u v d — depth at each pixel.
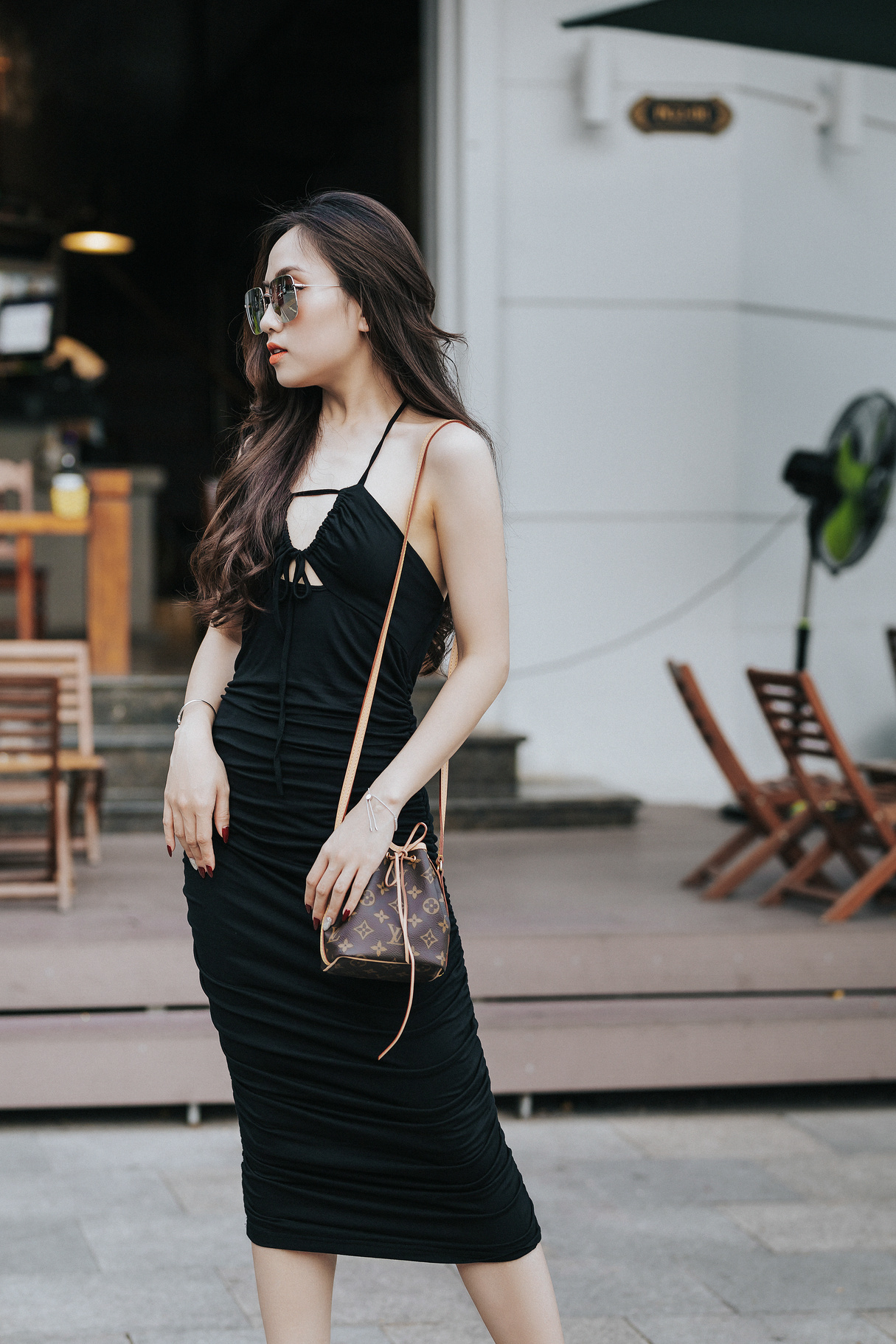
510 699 6.16
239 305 13.66
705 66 6.11
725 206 6.18
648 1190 3.31
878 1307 2.69
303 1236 1.80
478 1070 1.82
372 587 1.74
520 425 6.07
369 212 1.82
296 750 1.74
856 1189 3.33
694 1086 3.86
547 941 3.90
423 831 1.78
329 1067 1.76
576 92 6.00
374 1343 2.53
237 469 1.85
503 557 1.79
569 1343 2.52
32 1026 3.65
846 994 4.04
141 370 14.70
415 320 1.83
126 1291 2.71
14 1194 3.21
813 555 5.55
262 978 1.76
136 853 5.11
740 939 3.98
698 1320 2.62
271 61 10.13
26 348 10.17
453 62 5.96
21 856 5.02
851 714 6.73
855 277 6.57
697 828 5.80
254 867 1.76
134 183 12.75
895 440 5.52
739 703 6.39
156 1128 3.68
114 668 6.04
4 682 4.07
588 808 5.78
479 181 5.93
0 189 12.41
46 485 8.68
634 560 6.22
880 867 4.14
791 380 6.42
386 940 1.65
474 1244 1.81
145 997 3.77
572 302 6.07
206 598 1.81
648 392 6.17
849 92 6.32
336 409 1.86
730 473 6.29
